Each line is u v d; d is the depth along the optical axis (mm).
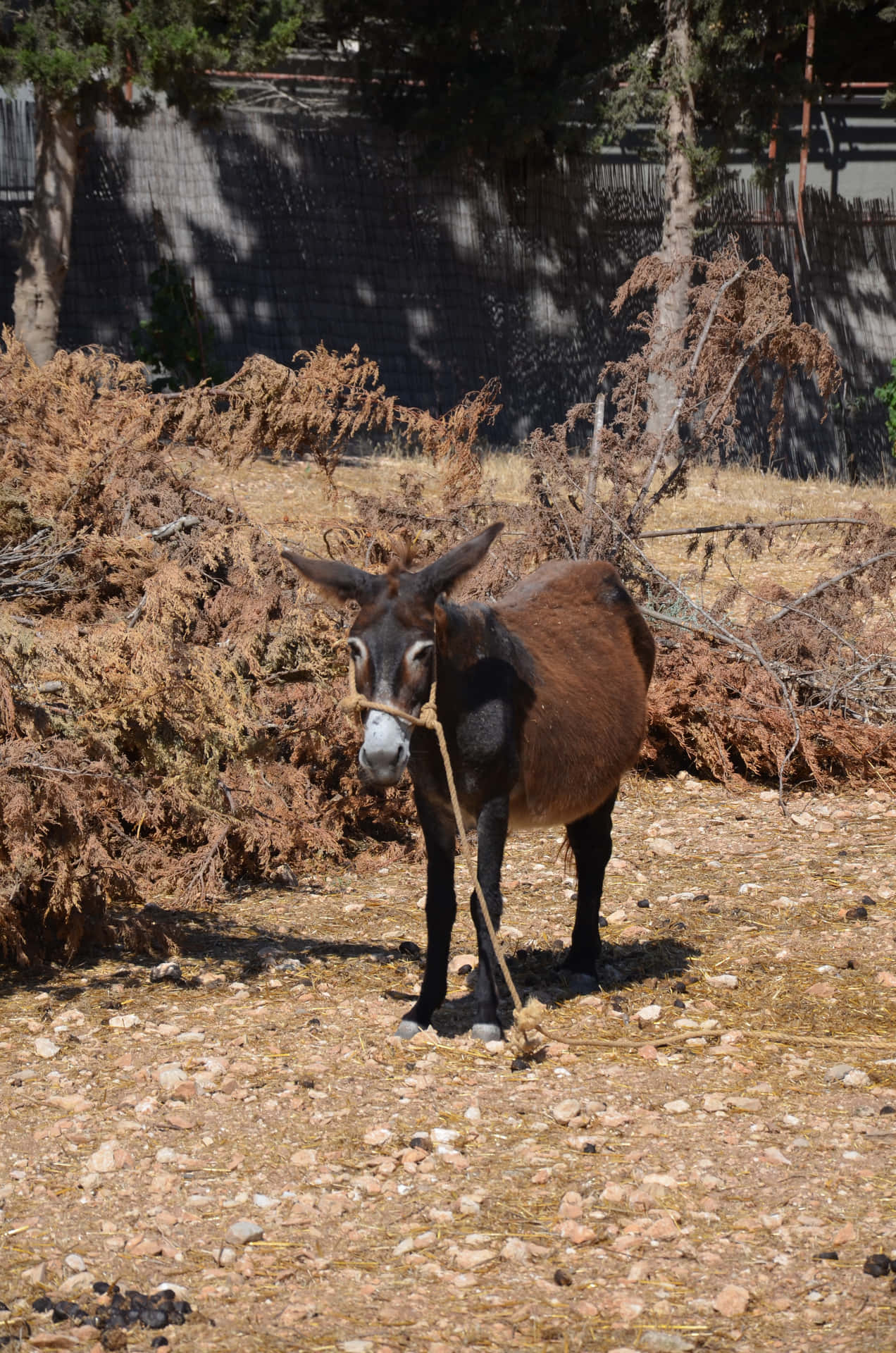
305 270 24984
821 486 23047
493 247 26438
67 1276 4199
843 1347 3738
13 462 8859
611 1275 4176
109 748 7160
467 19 23062
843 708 11062
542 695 6180
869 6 27672
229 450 9852
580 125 25250
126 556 8461
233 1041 5969
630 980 6805
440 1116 5262
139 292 24125
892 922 7484
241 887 8523
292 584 9055
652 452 11836
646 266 12664
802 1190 4648
